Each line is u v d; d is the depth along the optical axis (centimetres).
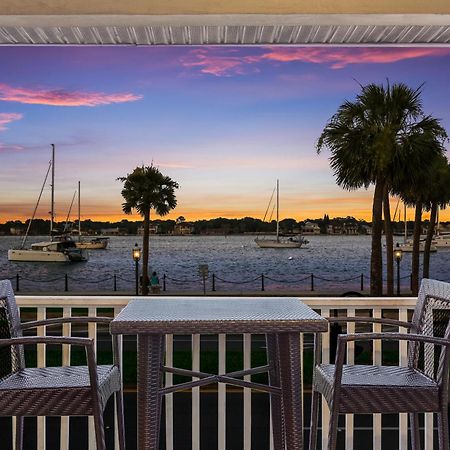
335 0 258
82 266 5188
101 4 259
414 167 1667
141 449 206
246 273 5219
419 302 253
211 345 1195
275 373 252
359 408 214
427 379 229
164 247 5612
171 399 283
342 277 5000
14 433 275
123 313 217
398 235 4541
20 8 259
